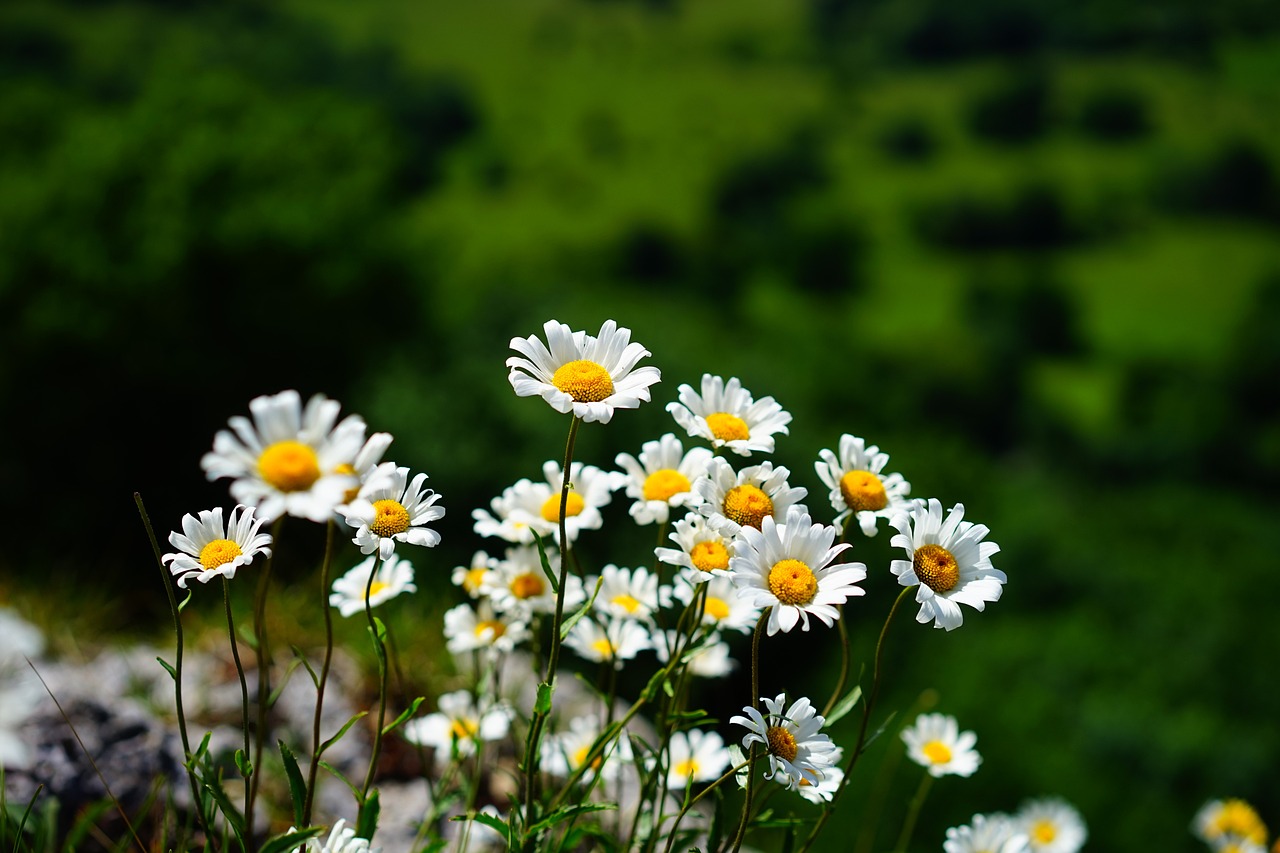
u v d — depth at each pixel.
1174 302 60.41
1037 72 83.12
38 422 15.46
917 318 57.34
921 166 74.25
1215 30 90.69
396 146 20.69
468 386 14.90
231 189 17.02
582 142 70.88
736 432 1.93
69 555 15.40
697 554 1.83
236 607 3.85
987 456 47.38
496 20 90.81
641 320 18.50
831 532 1.70
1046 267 63.25
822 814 1.75
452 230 56.16
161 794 2.58
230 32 73.81
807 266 60.22
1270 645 18.08
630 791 2.69
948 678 13.69
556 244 56.28
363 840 1.62
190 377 16.06
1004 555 20.94
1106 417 49.41
